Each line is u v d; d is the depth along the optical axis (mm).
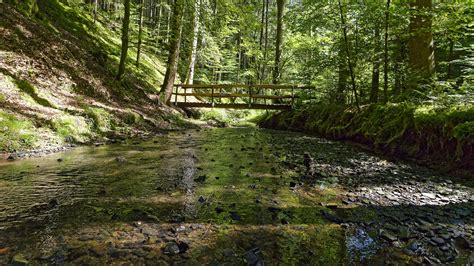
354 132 9891
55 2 17609
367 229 3381
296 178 5461
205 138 10797
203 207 3910
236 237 3107
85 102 10227
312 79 14812
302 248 2918
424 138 6906
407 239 3143
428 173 5938
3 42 9586
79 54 12945
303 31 12422
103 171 5520
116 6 27672
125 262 2566
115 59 17641
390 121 8227
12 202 3840
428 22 8625
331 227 3418
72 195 4184
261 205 4047
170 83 16375
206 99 23547
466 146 5668
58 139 7582
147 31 27125
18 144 6645
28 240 2887
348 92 13305
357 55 11000
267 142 10219
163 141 9586
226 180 5207
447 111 6406
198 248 2854
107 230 3166
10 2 12031
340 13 10820
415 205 4180
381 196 4555
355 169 6270
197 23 19156
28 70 9422
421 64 8727
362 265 2639
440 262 2717
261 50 22703
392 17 9500
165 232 3168
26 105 7980
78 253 2682
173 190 4578
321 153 8156
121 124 10523
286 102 17156
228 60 30562
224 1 13328
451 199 4430
